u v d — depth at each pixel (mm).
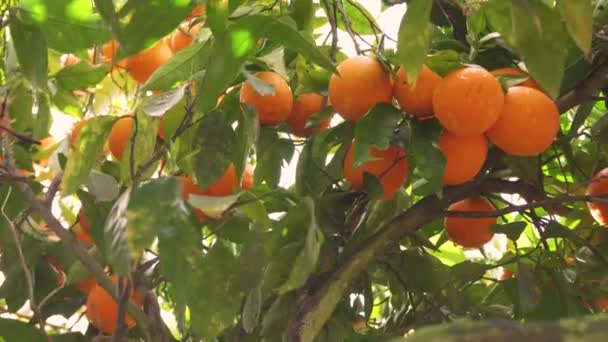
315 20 1708
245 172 1553
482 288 1750
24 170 1586
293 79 1604
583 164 1709
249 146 1457
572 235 1573
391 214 1625
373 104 1424
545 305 1574
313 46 1341
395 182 1491
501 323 602
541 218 1689
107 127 1376
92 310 1490
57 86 1558
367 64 1427
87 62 1552
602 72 1534
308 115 1603
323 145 1535
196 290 1291
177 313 1210
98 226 1451
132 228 1208
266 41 1501
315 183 1588
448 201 1549
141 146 1415
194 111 1375
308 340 1452
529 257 1627
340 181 1636
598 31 1505
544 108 1415
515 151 1428
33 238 1563
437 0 1564
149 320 1388
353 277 1505
